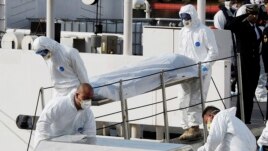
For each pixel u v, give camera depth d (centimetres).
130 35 2362
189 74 1955
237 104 2178
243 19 2208
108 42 2634
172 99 2161
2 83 2478
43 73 2409
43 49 1834
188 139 1984
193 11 2014
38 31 2889
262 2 2522
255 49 2214
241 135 1558
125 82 1866
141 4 3031
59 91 1866
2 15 3064
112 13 3569
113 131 2356
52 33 2544
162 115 2259
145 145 1277
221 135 1558
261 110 2417
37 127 1658
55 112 1639
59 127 1653
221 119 1563
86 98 1627
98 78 1877
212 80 2070
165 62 1934
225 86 2164
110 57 2309
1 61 2470
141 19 3044
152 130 2417
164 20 3009
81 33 2858
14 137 2475
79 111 1645
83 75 1850
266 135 1742
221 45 2278
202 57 2027
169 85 1966
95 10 3572
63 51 1839
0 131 2494
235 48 2223
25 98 2447
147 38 2306
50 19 2536
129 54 2362
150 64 1923
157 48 2297
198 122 1994
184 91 2009
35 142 1661
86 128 1684
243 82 2206
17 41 2628
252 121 2264
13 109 2469
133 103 2289
